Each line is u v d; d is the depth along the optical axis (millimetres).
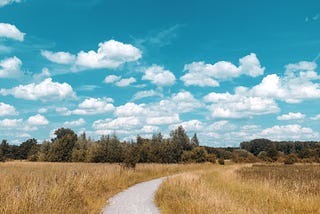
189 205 13266
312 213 13453
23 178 18078
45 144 118438
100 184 22984
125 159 40969
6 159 106062
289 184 23922
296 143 171625
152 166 49312
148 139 110188
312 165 90375
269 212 13266
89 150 98750
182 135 121000
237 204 13938
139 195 21062
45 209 11703
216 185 24156
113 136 94125
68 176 19578
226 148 156625
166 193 18188
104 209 15125
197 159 100938
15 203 11141
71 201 14578
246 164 99625
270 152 119875
